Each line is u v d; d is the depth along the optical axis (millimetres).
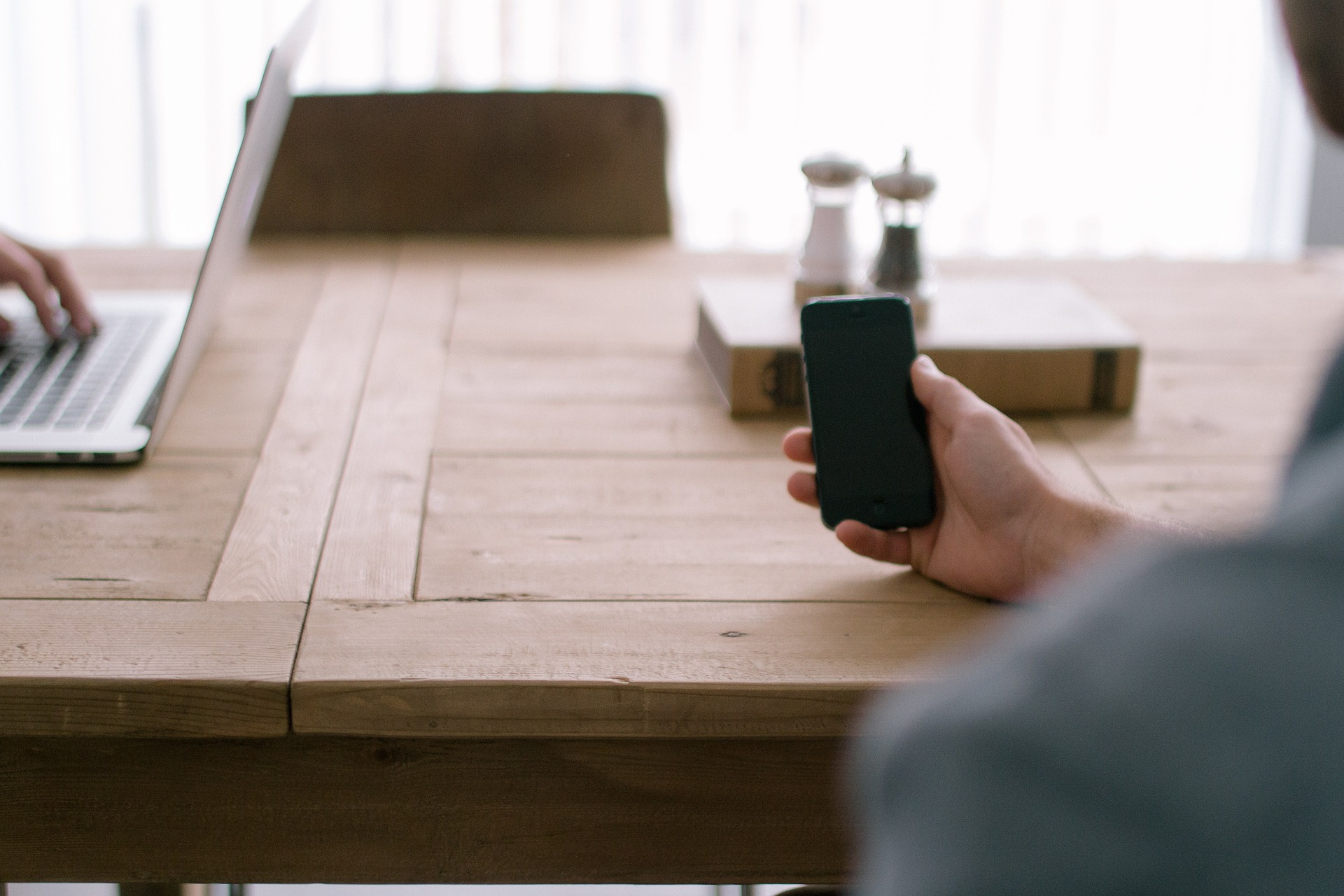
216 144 2686
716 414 1047
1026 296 1184
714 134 2768
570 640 717
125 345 1110
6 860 722
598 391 1084
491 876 735
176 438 966
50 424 946
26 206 2689
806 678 681
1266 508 223
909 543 801
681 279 1390
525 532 843
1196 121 2869
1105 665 204
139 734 677
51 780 707
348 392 1064
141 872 726
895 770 227
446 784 716
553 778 717
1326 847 184
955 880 204
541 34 2666
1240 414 1056
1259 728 189
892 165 1123
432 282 1354
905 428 801
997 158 2854
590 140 1563
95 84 2639
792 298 1150
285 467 927
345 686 670
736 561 812
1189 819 191
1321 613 191
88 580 766
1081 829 197
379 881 735
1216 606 198
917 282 1093
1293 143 2883
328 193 1544
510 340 1195
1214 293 1370
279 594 758
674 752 713
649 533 847
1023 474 738
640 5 2674
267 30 2637
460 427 1006
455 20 2637
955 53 2768
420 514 864
